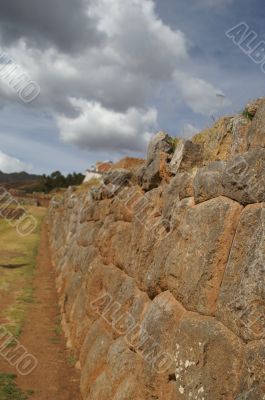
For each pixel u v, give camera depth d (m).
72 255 17.56
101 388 7.88
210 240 5.10
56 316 15.55
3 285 20.33
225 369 4.28
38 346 12.12
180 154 7.24
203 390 4.52
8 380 9.59
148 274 7.02
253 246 4.32
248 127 5.40
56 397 9.02
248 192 4.70
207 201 5.55
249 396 3.78
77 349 11.22
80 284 13.72
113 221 11.33
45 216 64.38
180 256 5.82
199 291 5.12
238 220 4.81
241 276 4.40
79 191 26.20
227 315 4.50
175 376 5.25
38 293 19.30
